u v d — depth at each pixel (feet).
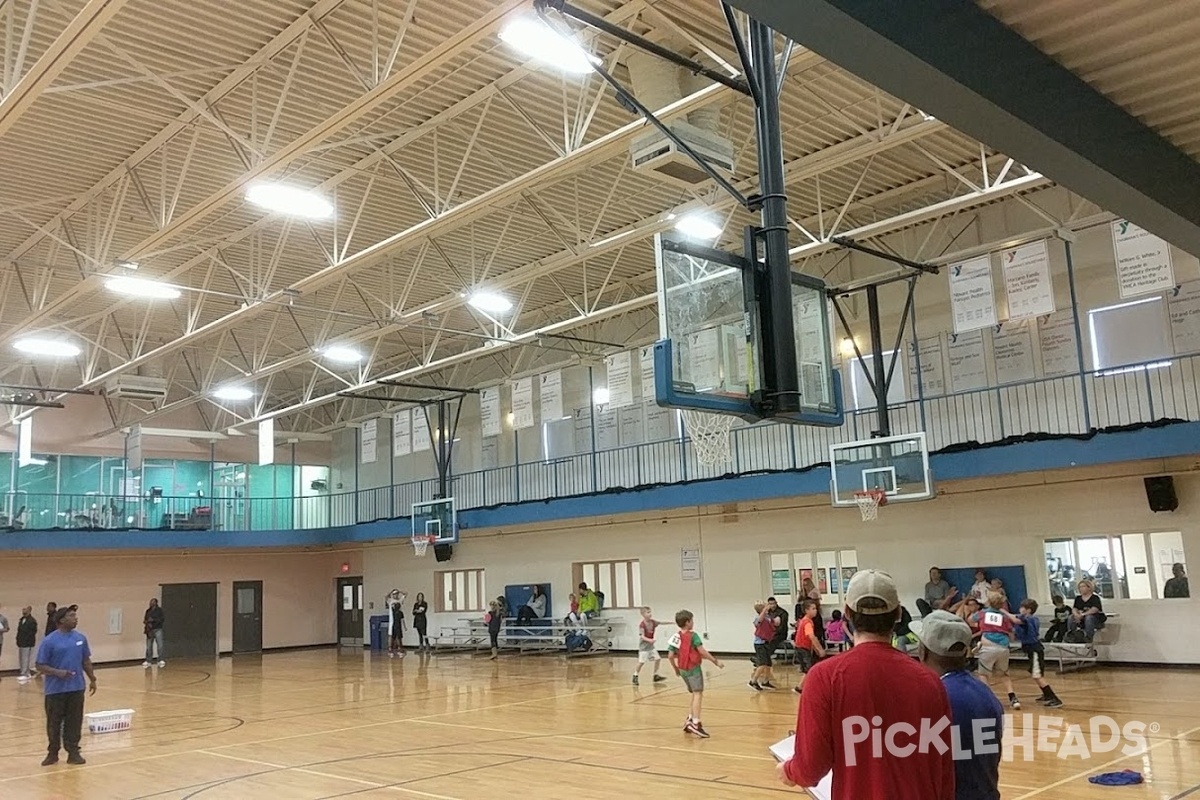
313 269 64.23
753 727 38.75
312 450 108.68
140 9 33.04
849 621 10.18
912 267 56.44
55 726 36.50
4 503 88.33
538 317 81.00
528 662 73.56
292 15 34.06
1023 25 16.24
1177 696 40.57
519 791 28.84
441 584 93.71
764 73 19.56
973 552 57.77
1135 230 45.62
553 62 30.30
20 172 46.16
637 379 78.28
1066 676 48.96
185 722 47.78
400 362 95.14
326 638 105.29
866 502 56.59
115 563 92.07
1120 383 53.78
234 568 99.96
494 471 89.61
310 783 31.40
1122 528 52.37
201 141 43.70
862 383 64.75
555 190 52.42
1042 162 17.99
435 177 44.45
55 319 71.56
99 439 93.56
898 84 14.87
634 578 76.54
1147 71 17.81
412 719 45.85
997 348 58.85
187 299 68.59
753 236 19.08
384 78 31.76
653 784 28.96
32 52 35.86
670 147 35.86
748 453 70.38
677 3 33.83
